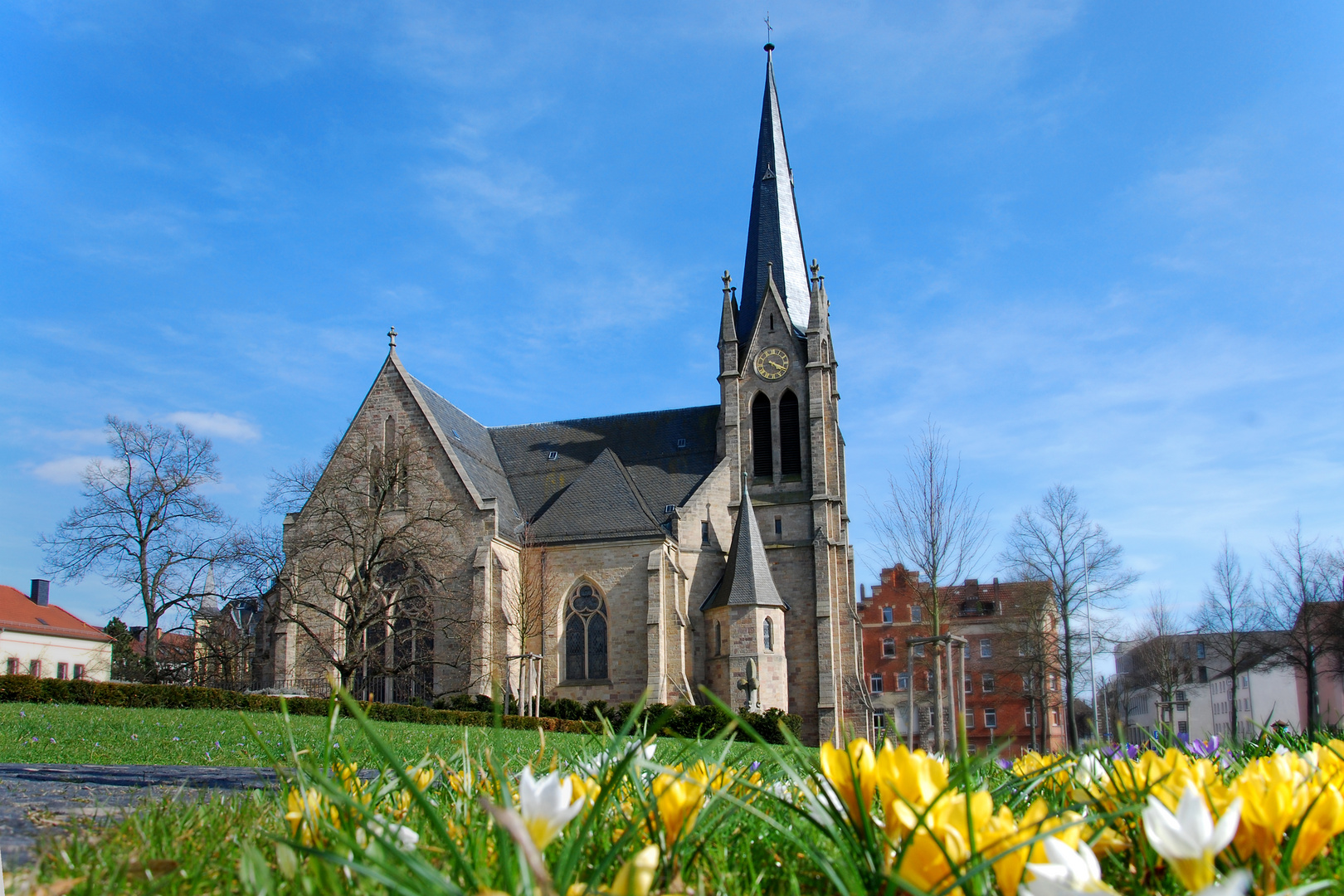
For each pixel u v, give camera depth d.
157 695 37.72
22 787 7.80
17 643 79.50
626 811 4.86
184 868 4.12
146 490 65.00
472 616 57.59
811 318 70.06
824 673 63.12
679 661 59.75
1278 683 93.75
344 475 59.44
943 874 2.92
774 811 4.98
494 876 3.64
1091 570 63.94
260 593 55.19
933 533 51.38
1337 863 3.80
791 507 67.00
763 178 76.25
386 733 22.27
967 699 102.62
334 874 3.49
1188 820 2.68
